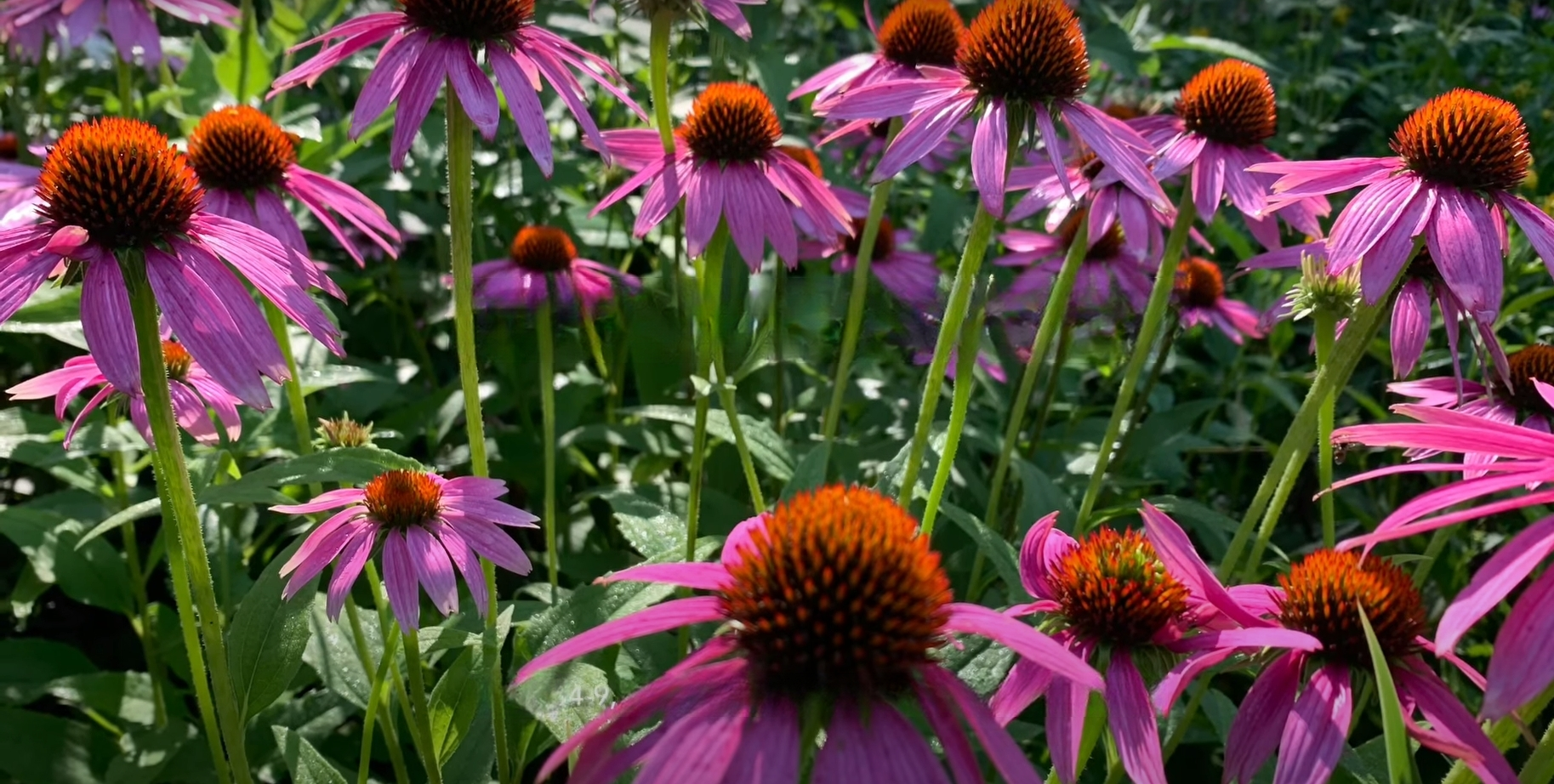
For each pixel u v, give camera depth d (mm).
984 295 471
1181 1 1274
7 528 566
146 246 410
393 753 515
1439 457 528
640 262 839
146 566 575
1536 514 593
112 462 576
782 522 360
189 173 422
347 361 669
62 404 486
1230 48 759
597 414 727
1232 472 785
